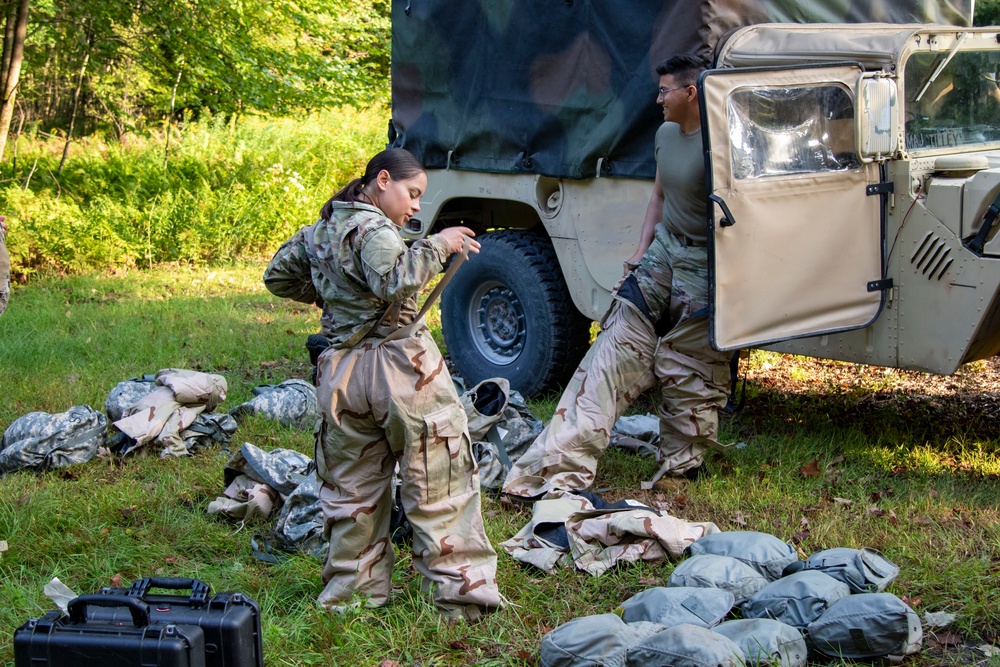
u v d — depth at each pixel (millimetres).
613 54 5348
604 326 4742
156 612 2586
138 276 11297
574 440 4520
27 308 9164
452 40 6332
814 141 4422
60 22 13867
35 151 15055
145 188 13844
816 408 6102
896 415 5895
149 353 7531
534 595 3586
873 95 4461
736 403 5898
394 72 6855
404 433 3205
